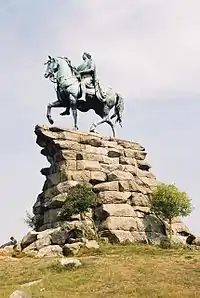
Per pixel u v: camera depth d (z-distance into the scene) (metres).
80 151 52.59
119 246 44.62
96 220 48.53
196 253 41.16
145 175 55.56
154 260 36.75
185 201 50.34
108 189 50.03
